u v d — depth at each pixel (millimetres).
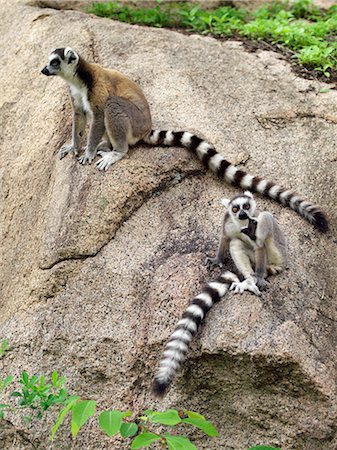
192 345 3176
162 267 3348
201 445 3205
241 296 3205
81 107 3574
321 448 3133
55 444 3283
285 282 3281
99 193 3461
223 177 3580
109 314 3320
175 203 3510
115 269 3381
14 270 3631
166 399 3211
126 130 3545
